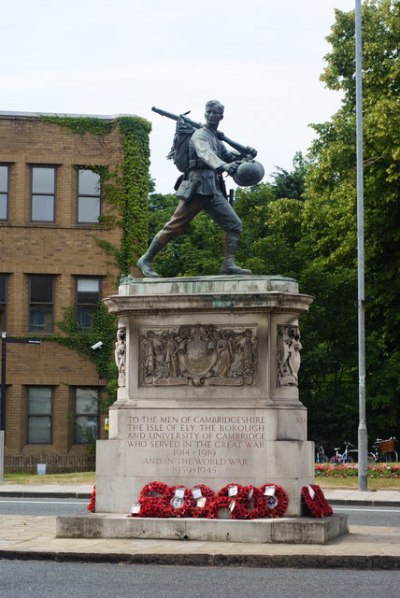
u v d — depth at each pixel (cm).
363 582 1189
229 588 1151
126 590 1141
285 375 1564
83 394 4550
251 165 1588
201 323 1579
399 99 4162
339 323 4522
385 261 4394
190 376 1573
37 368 4509
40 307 4572
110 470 1579
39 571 1269
